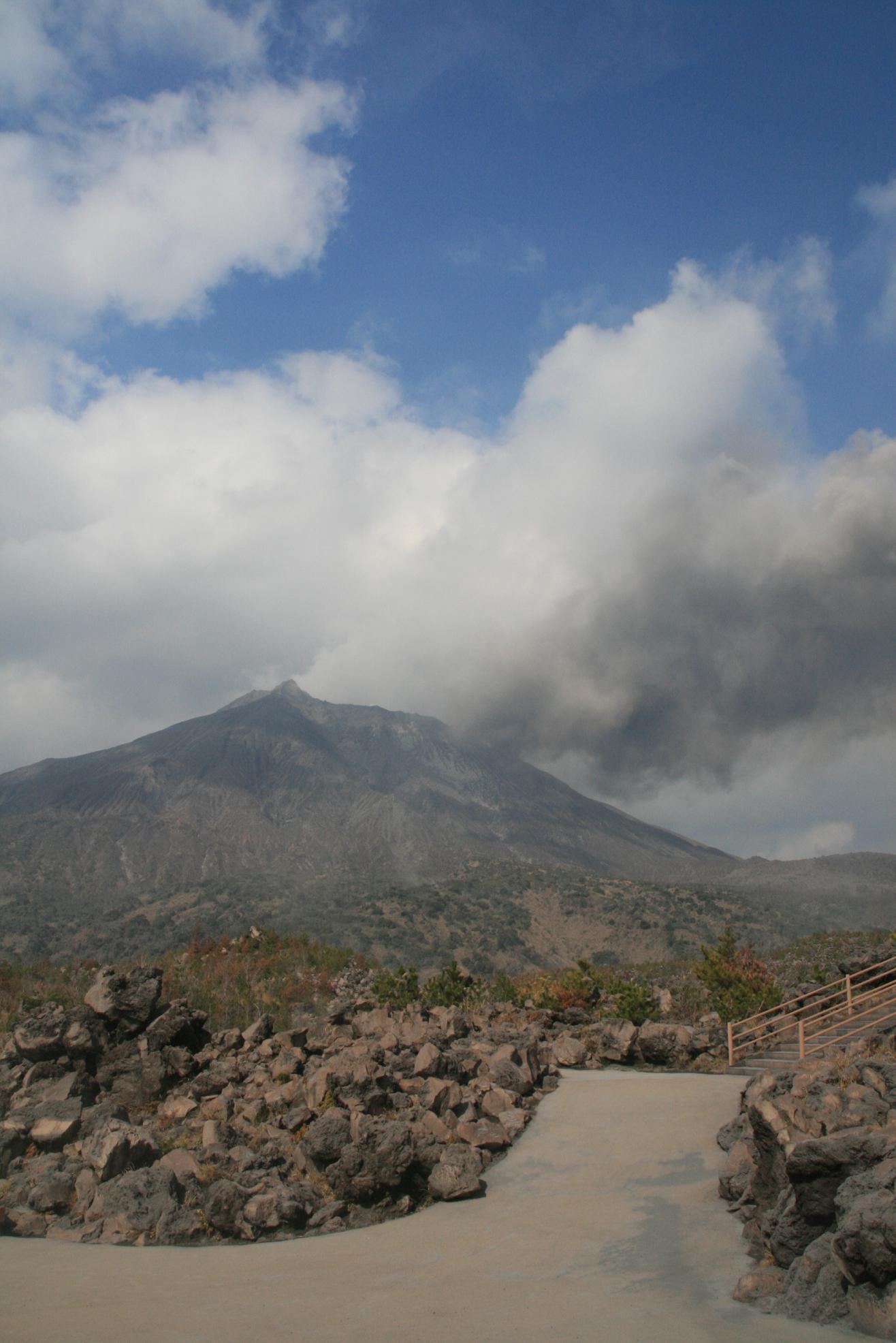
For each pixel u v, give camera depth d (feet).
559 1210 53.52
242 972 233.35
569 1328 34.91
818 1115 43.60
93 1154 63.16
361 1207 56.65
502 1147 65.67
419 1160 60.39
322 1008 170.81
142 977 94.68
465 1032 100.42
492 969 517.14
